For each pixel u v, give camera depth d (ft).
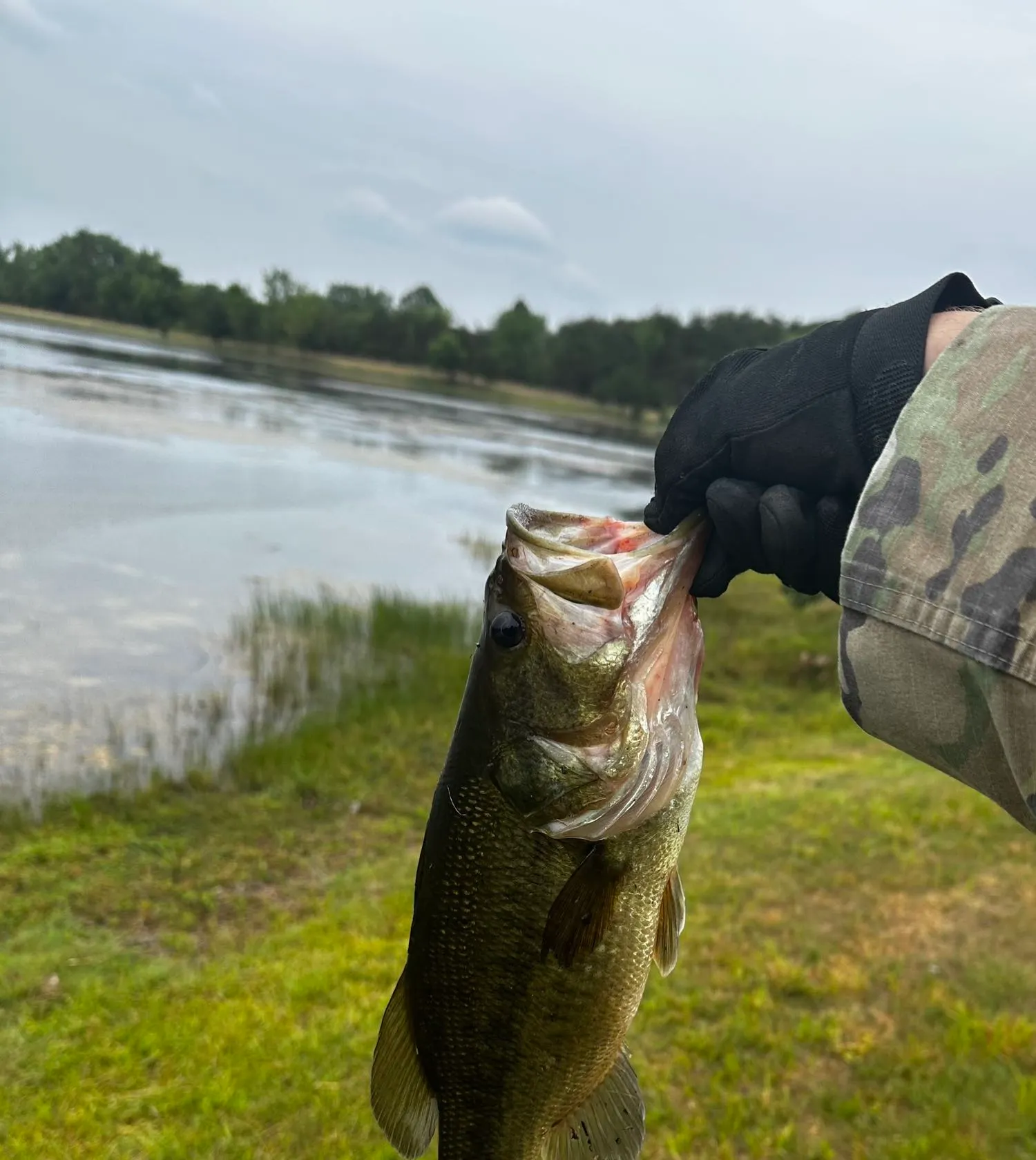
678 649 1.27
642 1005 2.86
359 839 4.68
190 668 6.72
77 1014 2.96
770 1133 2.37
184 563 9.37
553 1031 1.27
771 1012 2.83
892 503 0.89
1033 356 0.89
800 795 4.81
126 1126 2.44
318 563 10.28
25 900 3.83
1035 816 0.81
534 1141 1.31
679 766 1.25
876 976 2.99
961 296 1.10
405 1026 1.34
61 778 4.99
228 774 5.27
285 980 3.13
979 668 0.82
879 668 0.88
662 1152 2.34
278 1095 2.55
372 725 6.09
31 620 7.20
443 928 1.29
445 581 10.28
